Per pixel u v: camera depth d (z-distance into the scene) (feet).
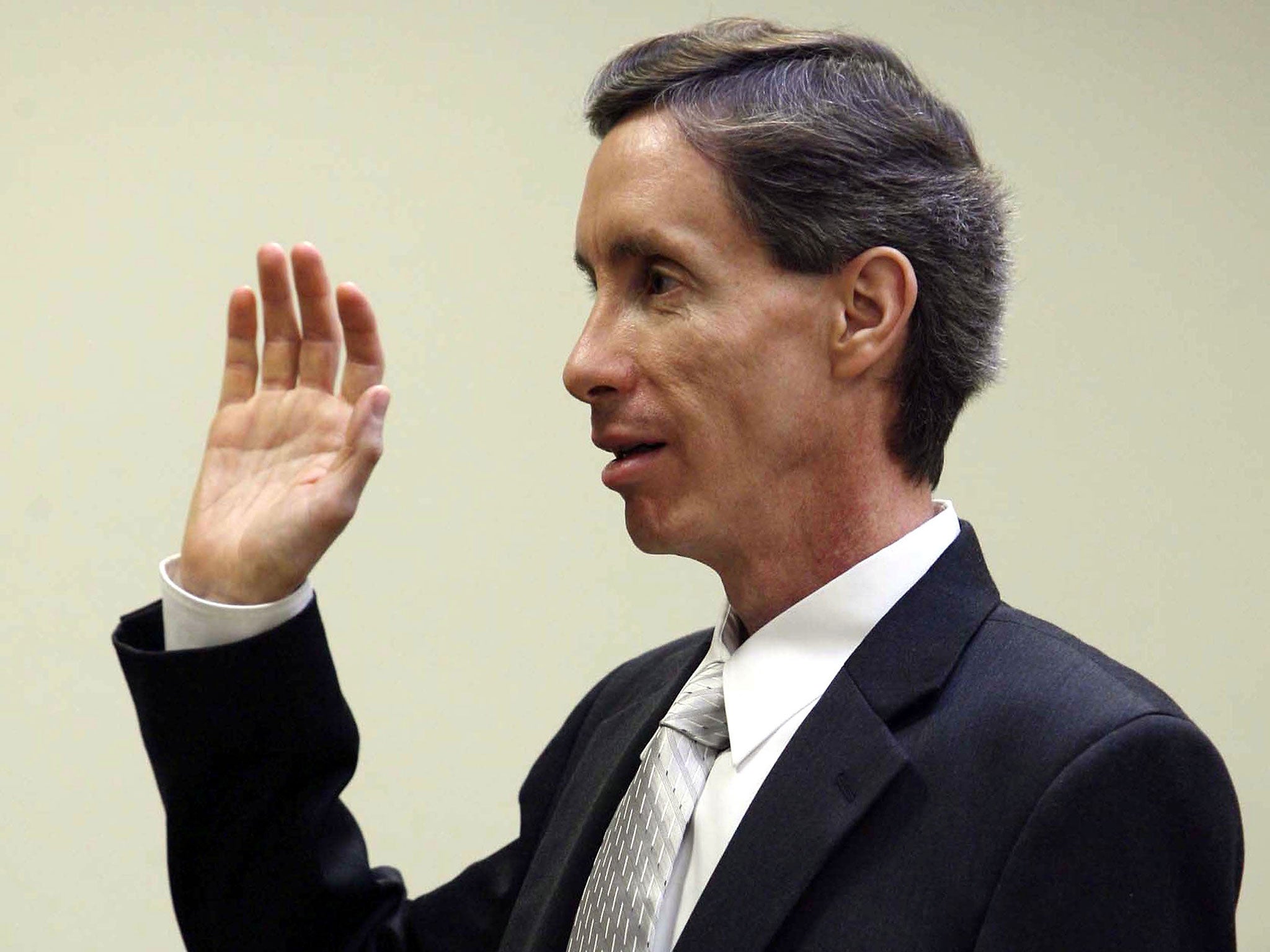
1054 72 22.02
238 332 10.68
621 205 9.20
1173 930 7.95
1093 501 21.77
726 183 9.03
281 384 10.69
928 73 21.79
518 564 21.39
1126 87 22.11
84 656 20.71
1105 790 8.01
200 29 21.22
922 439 9.48
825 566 9.45
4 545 20.65
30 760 20.49
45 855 20.44
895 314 9.10
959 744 8.57
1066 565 21.63
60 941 20.39
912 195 9.26
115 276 20.99
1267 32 22.36
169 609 10.26
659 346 9.12
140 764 20.79
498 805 21.08
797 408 9.11
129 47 21.12
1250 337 22.03
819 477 9.27
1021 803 8.19
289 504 10.14
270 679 10.08
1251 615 21.81
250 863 10.47
